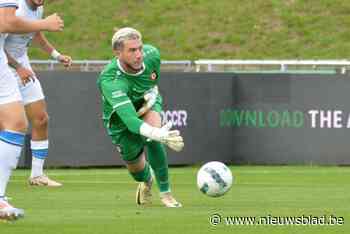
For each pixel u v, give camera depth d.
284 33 80.75
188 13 83.25
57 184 40.78
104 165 53.25
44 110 40.72
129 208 30.20
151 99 29.69
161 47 79.50
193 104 54.66
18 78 39.47
